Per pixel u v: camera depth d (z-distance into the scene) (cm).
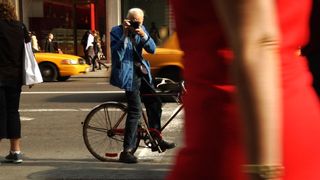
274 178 150
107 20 2755
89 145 753
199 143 178
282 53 168
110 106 745
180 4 178
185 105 187
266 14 150
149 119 732
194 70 180
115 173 680
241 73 150
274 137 150
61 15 2841
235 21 150
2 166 720
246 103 149
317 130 174
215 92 174
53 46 2577
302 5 174
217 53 172
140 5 2591
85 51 2477
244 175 155
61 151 820
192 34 178
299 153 168
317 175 171
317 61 283
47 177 666
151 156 763
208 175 176
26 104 1373
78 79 2127
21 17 2792
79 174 677
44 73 2011
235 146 171
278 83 155
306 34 180
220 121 173
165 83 726
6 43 688
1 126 713
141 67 705
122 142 746
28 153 808
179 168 186
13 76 702
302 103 172
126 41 692
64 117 1159
